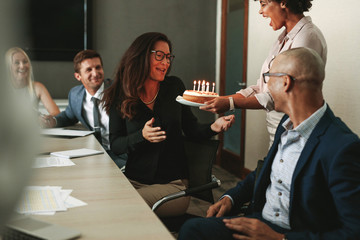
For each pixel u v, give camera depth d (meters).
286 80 1.17
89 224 0.92
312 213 1.11
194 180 1.78
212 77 4.58
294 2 1.96
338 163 1.03
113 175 1.40
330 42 2.51
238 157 4.01
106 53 4.31
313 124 1.16
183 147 1.85
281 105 1.22
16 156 0.44
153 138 1.69
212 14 4.49
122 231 0.88
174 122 1.87
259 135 3.57
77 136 2.26
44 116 2.60
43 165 1.54
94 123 2.57
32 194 1.13
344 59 2.37
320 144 1.11
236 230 1.17
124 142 1.80
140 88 1.86
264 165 1.32
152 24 4.39
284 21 2.04
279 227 1.23
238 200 1.46
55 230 0.85
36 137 0.48
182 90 2.01
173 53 4.47
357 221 0.99
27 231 0.83
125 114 1.85
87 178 1.35
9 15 0.37
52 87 4.16
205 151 1.76
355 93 2.27
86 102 2.68
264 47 3.44
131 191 1.20
